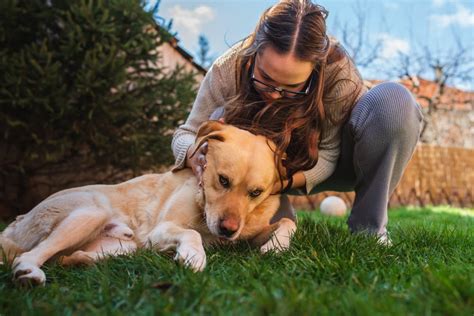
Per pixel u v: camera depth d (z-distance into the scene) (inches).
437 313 66.1
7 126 280.8
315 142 131.0
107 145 302.4
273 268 99.0
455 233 158.4
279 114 127.0
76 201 121.6
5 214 336.2
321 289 77.7
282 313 63.9
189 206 124.3
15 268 96.7
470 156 535.2
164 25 323.6
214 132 122.4
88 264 110.3
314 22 117.0
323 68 123.6
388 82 144.6
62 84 279.6
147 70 317.1
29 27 290.8
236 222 113.8
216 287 79.7
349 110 142.5
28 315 72.2
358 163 145.0
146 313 68.6
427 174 505.7
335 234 136.5
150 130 314.0
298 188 142.3
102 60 277.1
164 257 109.8
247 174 117.1
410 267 94.9
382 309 65.7
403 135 137.9
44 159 295.0
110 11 294.0
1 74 268.4
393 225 194.2
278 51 114.7
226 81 143.1
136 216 129.6
